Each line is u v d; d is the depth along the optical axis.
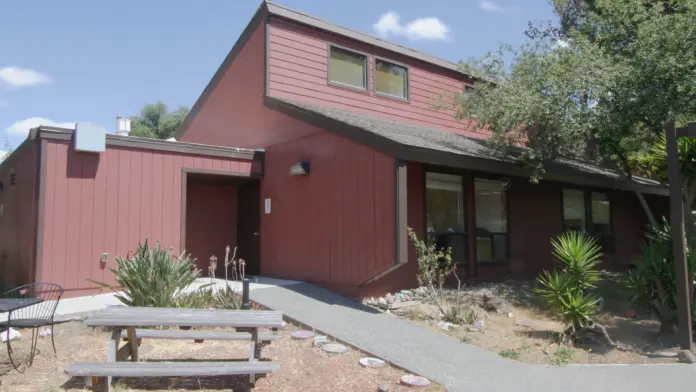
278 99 10.23
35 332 6.05
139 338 5.04
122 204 8.82
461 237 9.52
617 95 7.82
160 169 9.34
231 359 5.24
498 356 5.72
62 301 7.73
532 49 9.12
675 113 7.58
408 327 6.63
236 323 4.38
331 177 8.73
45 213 7.98
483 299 8.09
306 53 11.02
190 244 11.18
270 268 10.41
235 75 12.16
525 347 6.09
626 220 14.62
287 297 7.93
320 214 8.97
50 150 8.13
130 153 9.01
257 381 4.67
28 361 5.04
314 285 8.96
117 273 6.60
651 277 6.90
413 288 8.55
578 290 6.39
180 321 4.34
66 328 6.31
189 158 9.74
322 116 8.88
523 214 10.96
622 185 11.91
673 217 6.35
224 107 12.68
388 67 12.38
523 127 8.97
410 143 7.13
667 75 7.28
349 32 11.56
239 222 11.85
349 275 8.15
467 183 9.66
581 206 12.90
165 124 33.88
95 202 8.52
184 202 9.58
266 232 10.62
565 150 8.94
